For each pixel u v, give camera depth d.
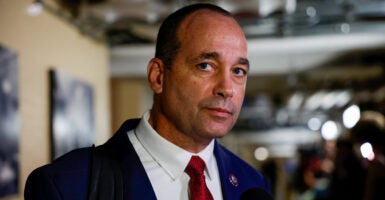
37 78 3.51
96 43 5.08
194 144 1.15
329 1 4.23
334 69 6.77
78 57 4.49
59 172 1.02
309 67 6.61
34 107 3.45
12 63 3.00
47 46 3.73
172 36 1.12
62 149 3.86
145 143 1.18
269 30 4.98
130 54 6.01
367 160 3.26
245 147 17.67
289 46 5.78
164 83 1.15
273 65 6.46
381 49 5.94
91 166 1.05
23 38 3.27
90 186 1.01
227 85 1.07
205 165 1.17
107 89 5.47
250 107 11.13
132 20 4.28
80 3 3.87
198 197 1.11
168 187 1.13
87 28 4.57
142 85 7.97
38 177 1.02
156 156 1.15
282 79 8.20
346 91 8.18
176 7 3.76
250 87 9.35
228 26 1.10
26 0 3.34
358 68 6.85
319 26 4.77
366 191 3.17
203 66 1.08
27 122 3.32
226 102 1.07
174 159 1.14
